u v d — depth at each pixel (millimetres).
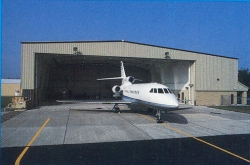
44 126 14617
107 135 12125
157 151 9227
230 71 32969
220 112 23219
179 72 35406
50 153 8938
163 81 42094
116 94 27219
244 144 10461
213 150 9453
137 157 8438
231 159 8273
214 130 13766
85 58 34625
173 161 8016
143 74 51906
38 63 28125
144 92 18453
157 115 16844
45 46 25328
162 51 29109
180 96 35250
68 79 49094
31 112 21953
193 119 18234
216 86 32000
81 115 20047
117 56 27328
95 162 7883
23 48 24875
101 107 27828
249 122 16922
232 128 14453
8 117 18516
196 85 30812
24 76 25000
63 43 25812
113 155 8672
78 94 49594
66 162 7879
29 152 9078
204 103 31266
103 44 26891
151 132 12984
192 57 30531
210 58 31625
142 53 28250
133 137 11719
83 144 10305
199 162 7930
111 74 51562
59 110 23922
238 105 31766
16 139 11195
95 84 50625
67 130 13383
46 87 42531
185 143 10594
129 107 26141
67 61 40688
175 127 14617
